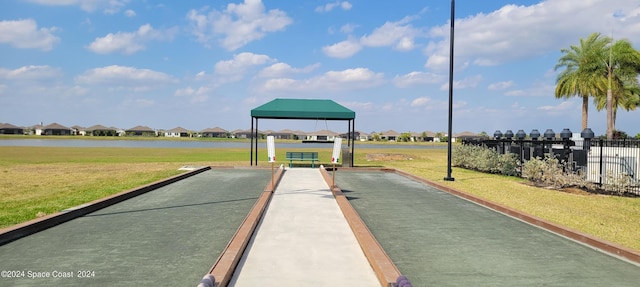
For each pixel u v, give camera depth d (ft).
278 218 28.99
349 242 22.71
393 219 30.19
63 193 39.93
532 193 44.32
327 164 86.94
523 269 18.78
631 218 30.73
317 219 28.71
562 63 119.55
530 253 21.44
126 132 549.95
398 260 20.01
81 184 47.19
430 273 18.07
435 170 76.13
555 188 48.75
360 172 71.67
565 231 25.52
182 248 21.70
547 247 22.67
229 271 16.79
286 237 23.71
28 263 18.99
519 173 64.75
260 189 45.42
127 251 21.04
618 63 110.42
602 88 110.52
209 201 37.14
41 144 224.53
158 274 17.53
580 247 22.74
